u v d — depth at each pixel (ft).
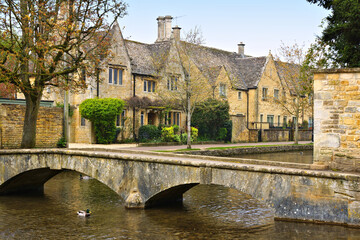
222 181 40.52
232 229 38.37
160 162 44.39
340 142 38.29
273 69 170.91
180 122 131.54
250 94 161.48
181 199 51.34
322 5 69.31
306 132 169.17
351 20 61.36
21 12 64.13
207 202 50.01
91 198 53.01
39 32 65.98
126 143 112.98
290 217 36.94
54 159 52.95
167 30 148.15
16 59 62.44
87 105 103.96
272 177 37.93
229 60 173.27
